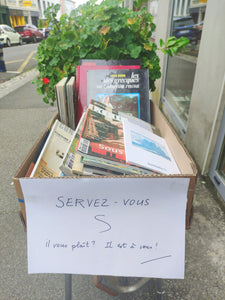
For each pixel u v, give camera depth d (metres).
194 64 3.08
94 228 0.69
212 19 2.21
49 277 1.55
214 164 2.29
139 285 1.22
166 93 4.30
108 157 0.71
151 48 1.46
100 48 1.40
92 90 1.21
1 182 2.47
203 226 1.89
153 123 1.23
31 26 19.69
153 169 0.73
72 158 0.75
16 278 1.54
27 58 11.36
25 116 4.27
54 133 0.92
